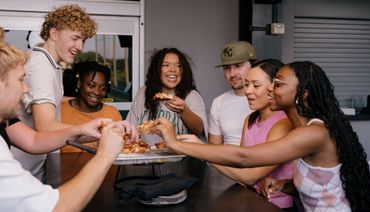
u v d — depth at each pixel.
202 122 2.60
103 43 3.48
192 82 2.73
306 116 1.52
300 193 1.59
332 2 4.11
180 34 3.60
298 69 1.52
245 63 2.45
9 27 3.26
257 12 3.55
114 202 1.47
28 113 1.73
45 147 1.57
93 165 1.17
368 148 3.99
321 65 4.25
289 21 3.73
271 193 1.73
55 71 1.82
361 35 4.30
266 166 1.59
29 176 1.04
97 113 2.65
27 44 3.33
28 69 1.69
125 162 1.59
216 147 1.49
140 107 2.73
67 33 1.80
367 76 4.30
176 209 1.39
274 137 1.72
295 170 1.59
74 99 2.70
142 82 3.57
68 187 1.09
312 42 4.20
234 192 1.59
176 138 1.60
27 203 1.00
